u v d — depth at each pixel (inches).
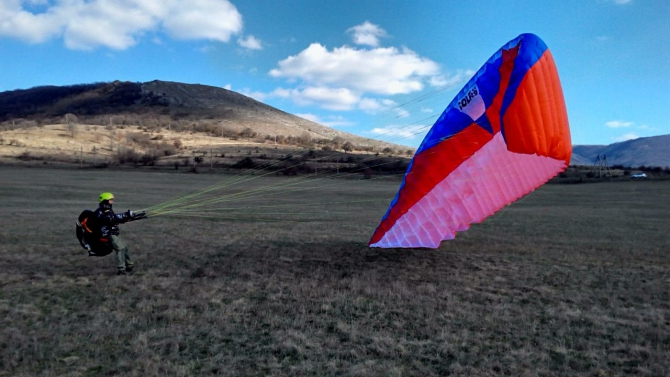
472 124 408.5
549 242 621.6
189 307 308.7
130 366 218.5
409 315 296.4
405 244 436.5
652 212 1146.7
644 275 426.6
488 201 432.1
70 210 946.1
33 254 463.8
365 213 1034.1
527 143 399.9
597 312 313.3
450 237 439.2
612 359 237.5
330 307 308.2
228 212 974.4
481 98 401.7
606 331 275.7
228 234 638.5
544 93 390.3
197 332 263.3
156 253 482.0
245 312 299.1
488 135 405.4
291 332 261.4
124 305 309.7
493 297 341.7
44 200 1227.2
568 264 470.6
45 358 227.6
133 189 1716.3
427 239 435.8
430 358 234.1
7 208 959.6
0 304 306.0
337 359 229.8
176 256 468.4
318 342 251.1
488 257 495.5
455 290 358.9
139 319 281.7
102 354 232.8
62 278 372.8
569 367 228.5
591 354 242.5
